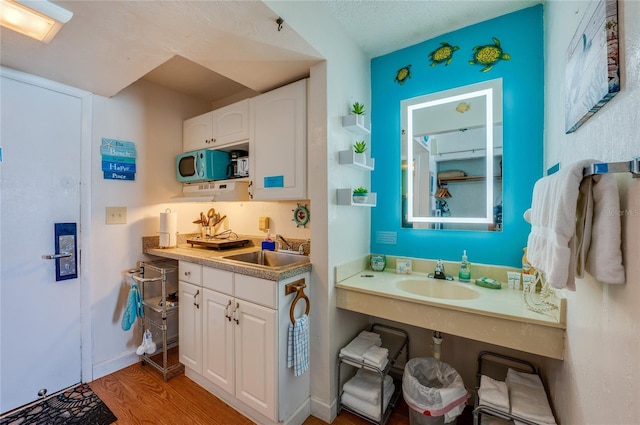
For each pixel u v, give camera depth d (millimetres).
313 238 1666
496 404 1203
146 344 2041
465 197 1777
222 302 1689
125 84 1836
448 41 1813
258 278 1508
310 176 1671
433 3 1543
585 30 854
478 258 1731
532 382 1357
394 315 1496
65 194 1833
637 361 587
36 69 1636
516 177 1615
